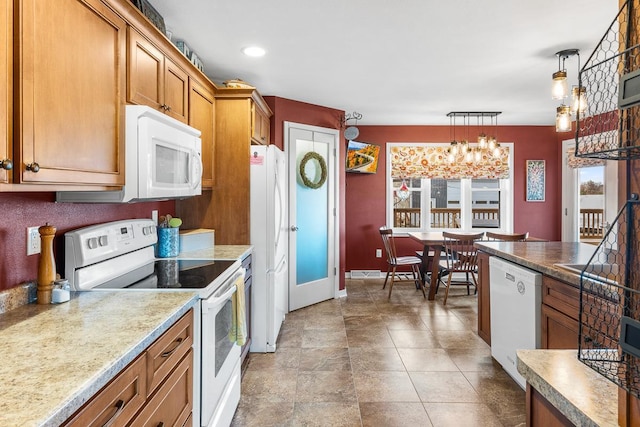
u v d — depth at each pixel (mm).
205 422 1655
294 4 2166
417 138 5664
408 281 5461
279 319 3400
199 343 1656
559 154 5633
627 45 662
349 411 2229
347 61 3061
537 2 2146
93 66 1444
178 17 2318
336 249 4715
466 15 2299
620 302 713
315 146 4461
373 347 3150
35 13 1137
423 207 5852
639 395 621
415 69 3244
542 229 5691
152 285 1777
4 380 884
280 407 2270
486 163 5656
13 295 1421
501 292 2627
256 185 3084
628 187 677
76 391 838
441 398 2367
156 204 2771
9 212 1426
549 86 3719
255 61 3053
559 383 831
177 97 2295
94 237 1764
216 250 2824
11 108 1065
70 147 1310
